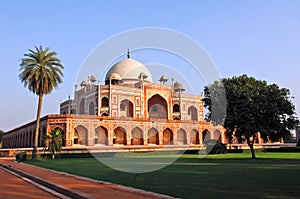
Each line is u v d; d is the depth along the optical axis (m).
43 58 22.28
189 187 6.52
